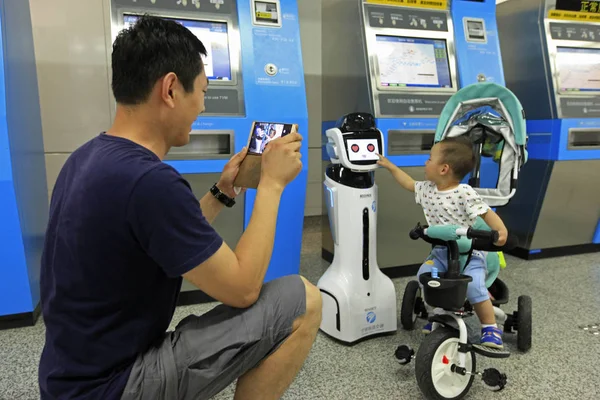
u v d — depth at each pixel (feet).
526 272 9.86
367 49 8.55
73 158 3.15
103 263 2.77
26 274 6.74
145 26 3.05
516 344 6.50
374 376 5.66
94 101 7.72
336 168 6.51
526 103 10.61
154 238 2.75
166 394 3.05
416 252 9.60
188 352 3.20
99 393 2.87
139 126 3.16
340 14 9.39
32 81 7.26
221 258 2.99
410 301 6.84
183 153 7.18
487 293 5.66
